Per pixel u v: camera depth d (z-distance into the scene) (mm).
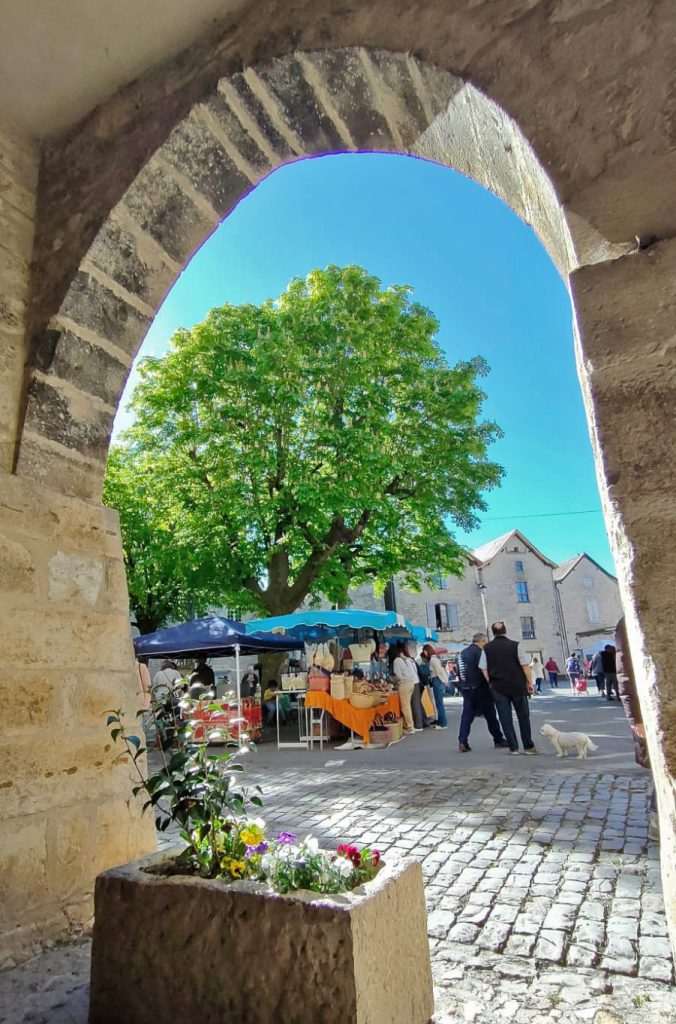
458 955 2275
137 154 2852
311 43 2385
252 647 11547
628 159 1661
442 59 2072
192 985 1726
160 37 2768
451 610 38938
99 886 1906
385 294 14312
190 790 2002
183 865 1960
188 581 14320
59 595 2758
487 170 2299
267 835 4168
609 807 4438
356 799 5285
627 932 2389
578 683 24250
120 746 2900
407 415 14062
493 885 3000
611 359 1493
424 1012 1827
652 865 3152
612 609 45969
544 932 2430
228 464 13078
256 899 1705
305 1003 1582
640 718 3488
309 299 13914
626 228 1610
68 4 2605
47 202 3072
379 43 2225
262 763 8086
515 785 5457
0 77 2867
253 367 13148
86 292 2906
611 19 1797
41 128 3125
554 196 1745
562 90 1811
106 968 1845
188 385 13531
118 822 2824
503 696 7469
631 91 1708
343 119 2588
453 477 14227
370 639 13008
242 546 13539
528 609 42906
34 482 2758
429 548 14383
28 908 2393
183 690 2422
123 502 16031
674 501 1384
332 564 13914
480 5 2057
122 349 3092
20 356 2867
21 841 2410
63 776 2619
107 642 2947
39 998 2023
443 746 8766
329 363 13023
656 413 1434
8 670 2482
